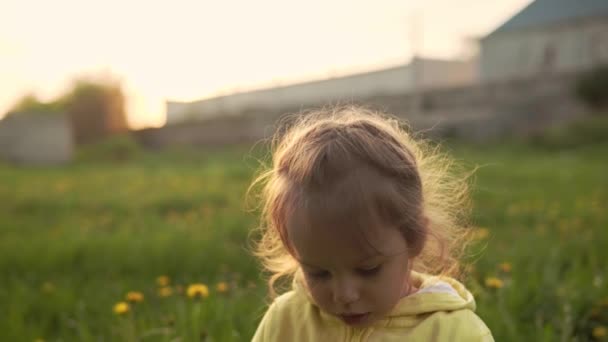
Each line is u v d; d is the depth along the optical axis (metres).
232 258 4.35
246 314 3.01
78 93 33.25
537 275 3.48
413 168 1.50
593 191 7.93
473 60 38.53
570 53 30.53
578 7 30.77
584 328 2.82
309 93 41.91
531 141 18.88
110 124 33.75
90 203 8.21
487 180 9.76
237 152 22.64
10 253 4.69
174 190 9.63
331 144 1.45
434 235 1.63
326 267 1.41
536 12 32.66
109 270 4.25
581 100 21.86
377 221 1.38
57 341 2.92
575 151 16.27
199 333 2.63
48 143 21.92
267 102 43.59
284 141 1.78
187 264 4.26
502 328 2.70
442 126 23.06
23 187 10.91
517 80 23.56
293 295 1.84
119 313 2.85
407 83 37.28
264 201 1.82
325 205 1.37
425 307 1.61
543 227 5.25
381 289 1.43
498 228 5.51
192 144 31.16
